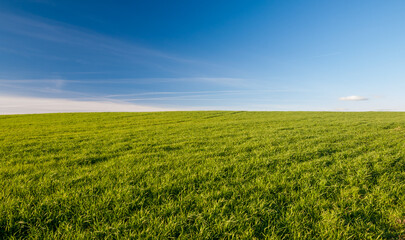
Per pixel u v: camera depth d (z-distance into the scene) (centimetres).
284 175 521
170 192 428
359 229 303
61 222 320
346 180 485
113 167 618
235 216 332
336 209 350
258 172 553
